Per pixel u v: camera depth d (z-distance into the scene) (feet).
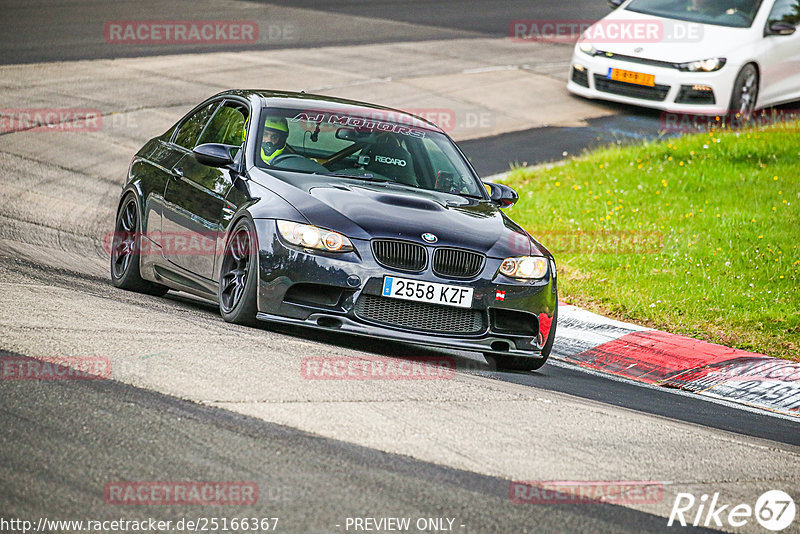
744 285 117.50
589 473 55.01
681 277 120.57
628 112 202.28
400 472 50.90
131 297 91.71
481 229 82.64
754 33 191.52
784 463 63.46
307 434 54.44
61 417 53.31
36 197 136.98
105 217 132.87
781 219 136.87
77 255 112.37
